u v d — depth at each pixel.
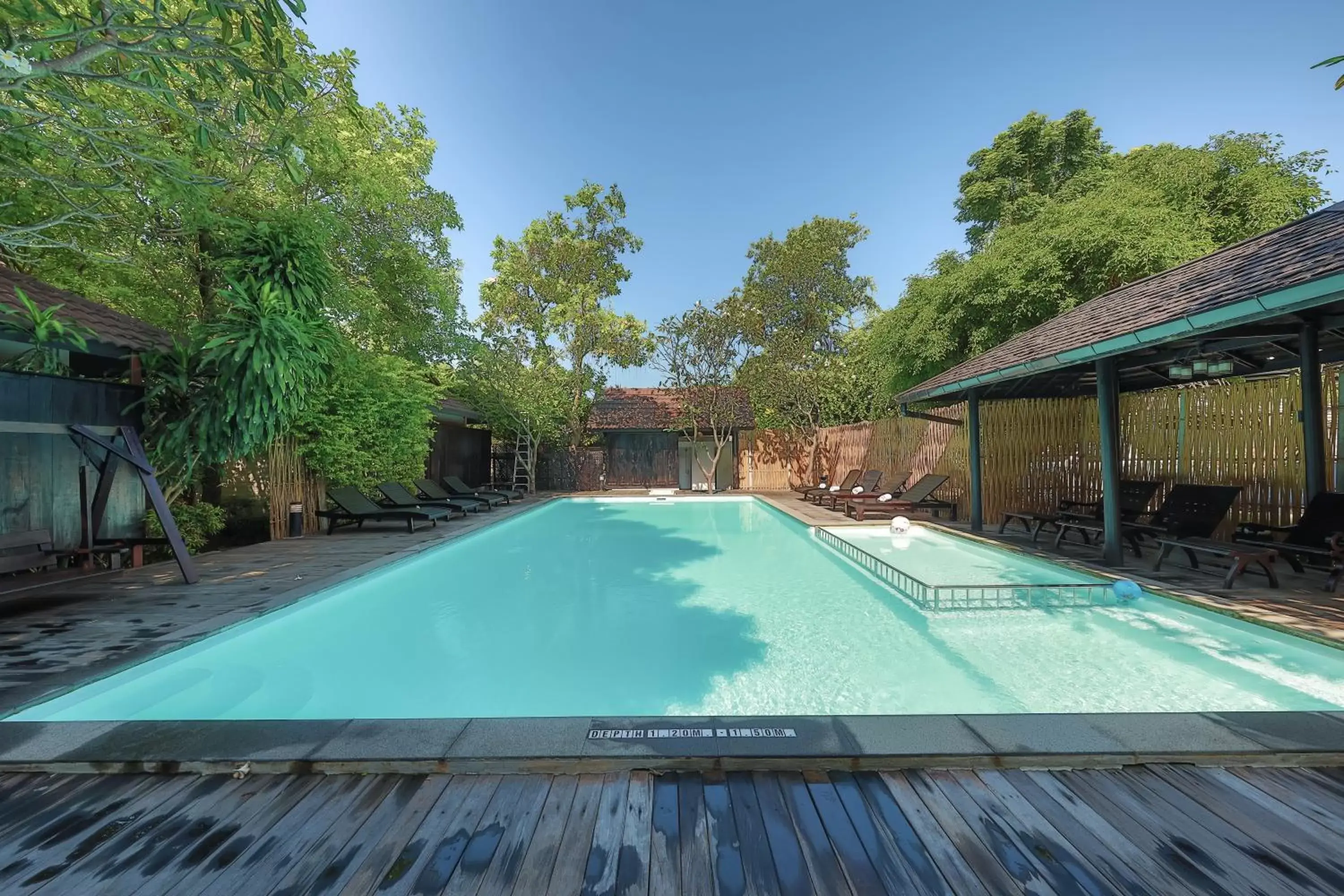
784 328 18.75
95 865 1.68
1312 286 3.37
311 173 8.81
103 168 5.23
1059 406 9.20
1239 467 6.54
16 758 2.21
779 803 1.94
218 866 1.67
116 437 5.62
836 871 1.62
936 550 8.12
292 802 1.99
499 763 2.15
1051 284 10.23
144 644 3.78
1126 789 2.01
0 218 6.27
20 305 5.35
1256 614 4.05
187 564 5.49
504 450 20.03
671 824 1.84
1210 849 1.70
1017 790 2.01
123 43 3.38
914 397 9.65
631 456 20.92
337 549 7.69
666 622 5.08
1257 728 2.33
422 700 3.57
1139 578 5.26
